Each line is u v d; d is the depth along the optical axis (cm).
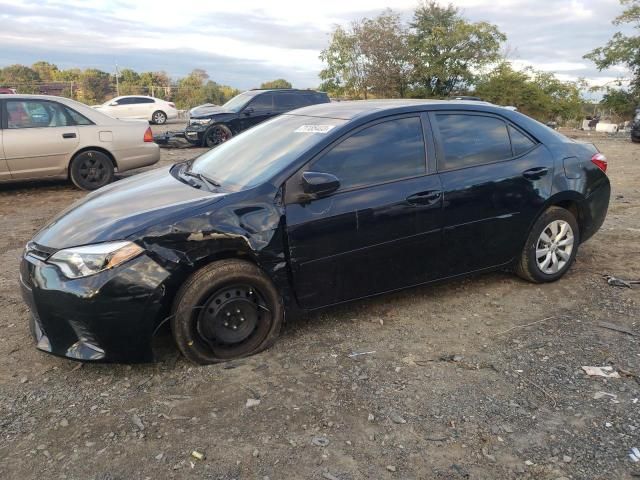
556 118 3575
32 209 766
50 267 312
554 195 438
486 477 239
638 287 450
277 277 342
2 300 435
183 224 318
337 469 244
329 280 360
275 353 346
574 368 328
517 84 3372
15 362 341
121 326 307
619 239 586
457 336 371
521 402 293
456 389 306
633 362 334
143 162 935
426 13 3347
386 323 390
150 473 242
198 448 258
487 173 410
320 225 348
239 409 288
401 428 272
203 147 1502
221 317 330
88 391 307
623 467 244
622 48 3497
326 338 367
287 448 257
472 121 421
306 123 408
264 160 378
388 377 319
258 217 334
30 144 830
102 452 256
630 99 3697
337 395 300
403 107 397
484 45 3325
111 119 905
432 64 3303
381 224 367
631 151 1560
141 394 303
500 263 433
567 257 461
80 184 883
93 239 311
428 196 382
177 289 319
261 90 1543
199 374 322
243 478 239
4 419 282
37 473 243
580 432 268
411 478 239
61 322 312
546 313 405
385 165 377
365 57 3350
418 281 397
